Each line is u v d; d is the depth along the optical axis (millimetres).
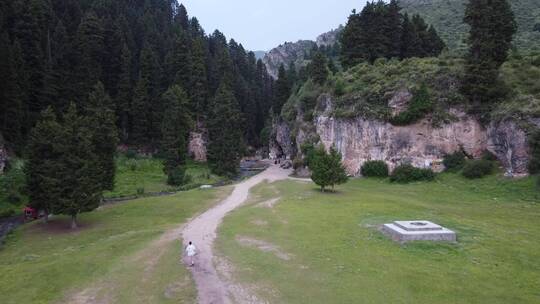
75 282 25312
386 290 21859
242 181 75750
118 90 98312
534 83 59625
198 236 35031
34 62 81812
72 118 42844
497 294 21297
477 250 28516
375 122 69188
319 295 21469
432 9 158375
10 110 69625
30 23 82812
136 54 111500
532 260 26516
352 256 27484
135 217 45438
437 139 63375
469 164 57250
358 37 91688
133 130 97312
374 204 45875
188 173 82500
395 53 91938
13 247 36438
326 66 99188
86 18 98062
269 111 154375
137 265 27688
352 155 72250
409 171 61094
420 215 39812
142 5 145875
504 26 64062
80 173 40969
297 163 83812
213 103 104312
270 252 29047
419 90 65250
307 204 47219
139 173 78438
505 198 46875
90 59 90750
